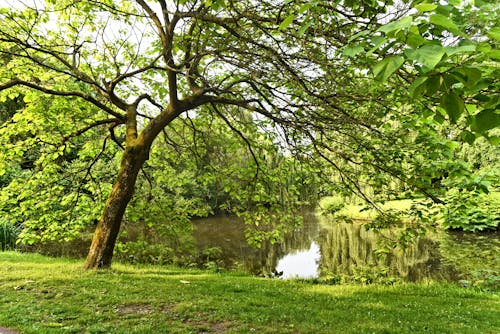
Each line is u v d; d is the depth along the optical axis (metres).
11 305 5.71
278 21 3.77
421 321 6.19
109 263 8.61
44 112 9.02
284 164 9.58
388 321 6.04
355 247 19.44
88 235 19.94
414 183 5.77
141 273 8.72
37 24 8.91
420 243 18.84
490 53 1.33
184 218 10.53
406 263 15.12
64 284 6.99
